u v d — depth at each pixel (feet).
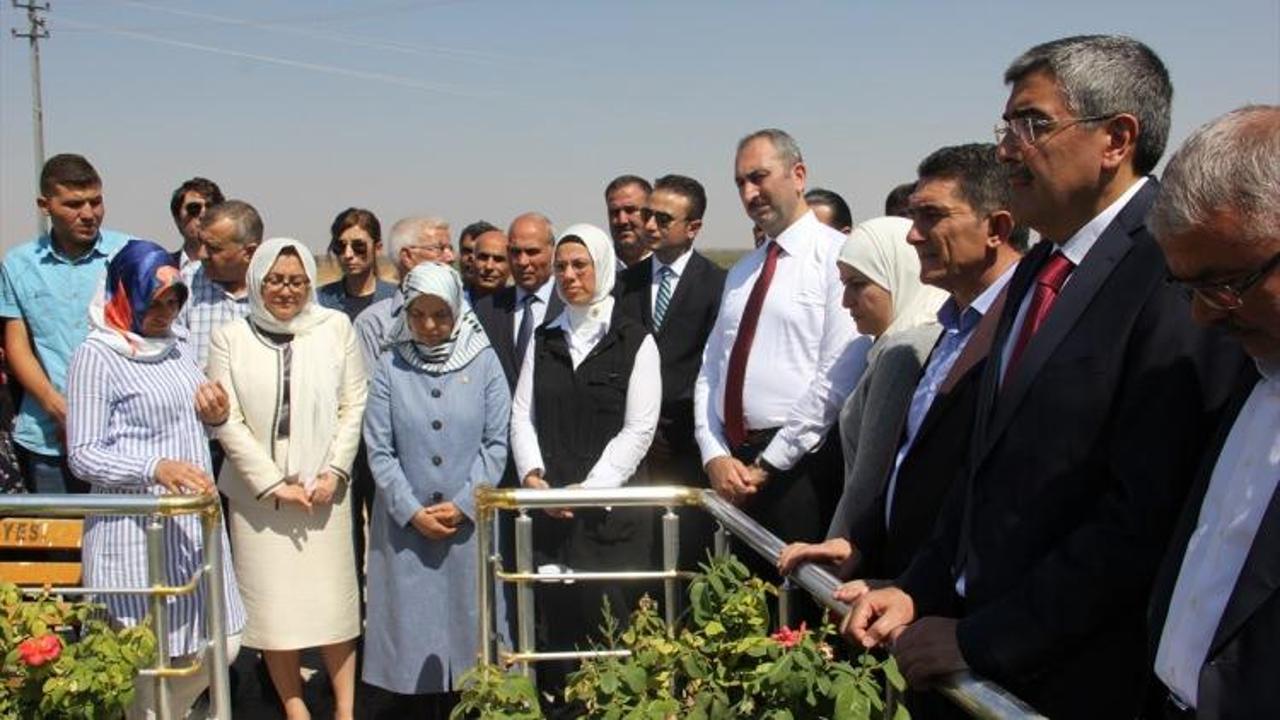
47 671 11.98
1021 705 6.68
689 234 21.27
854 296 12.84
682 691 11.33
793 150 16.79
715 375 17.40
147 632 12.94
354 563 18.08
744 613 11.03
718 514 12.96
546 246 21.98
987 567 8.00
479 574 14.71
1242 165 5.79
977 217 10.23
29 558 15.11
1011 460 7.93
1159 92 7.90
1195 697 6.33
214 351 17.58
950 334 10.89
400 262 23.95
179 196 24.38
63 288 19.75
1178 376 7.20
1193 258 6.01
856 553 11.05
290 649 17.25
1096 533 7.32
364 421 17.57
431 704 17.83
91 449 14.28
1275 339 6.07
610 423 17.85
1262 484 6.12
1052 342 7.81
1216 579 6.27
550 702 18.21
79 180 19.57
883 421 11.70
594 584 17.80
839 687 9.00
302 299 17.75
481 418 17.53
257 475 17.01
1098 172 7.84
